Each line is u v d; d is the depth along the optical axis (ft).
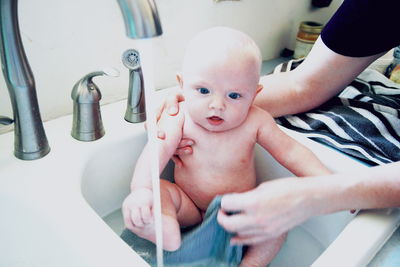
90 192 1.87
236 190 2.00
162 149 1.82
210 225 1.62
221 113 1.71
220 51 1.65
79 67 2.13
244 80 1.68
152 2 0.98
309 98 2.40
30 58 1.89
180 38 2.68
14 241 1.53
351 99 2.52
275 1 3.36
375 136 2.14
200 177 1.97
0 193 1.50
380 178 1.49
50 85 2.04
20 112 1.57
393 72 3.07
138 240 1.88
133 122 2.09
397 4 1.94
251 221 1.38
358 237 1.37
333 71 2.28
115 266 1.20
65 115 2.18
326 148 2.09
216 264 1.77
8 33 1.35
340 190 1.44
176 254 1.69
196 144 1.94
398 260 1.34
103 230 1.34
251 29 3.29
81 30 2.04
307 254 2.04
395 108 2.48
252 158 2.04
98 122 1.87
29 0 1.77
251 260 1.77
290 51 3.81
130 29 0.99
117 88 2.41
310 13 3.91
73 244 1.29
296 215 1.40
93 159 1.83
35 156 1.68
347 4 2.12
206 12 2.77
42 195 1.49
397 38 2.11
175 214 1.77
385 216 1.48
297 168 1.91
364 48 2.14
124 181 2.07
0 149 1.73
